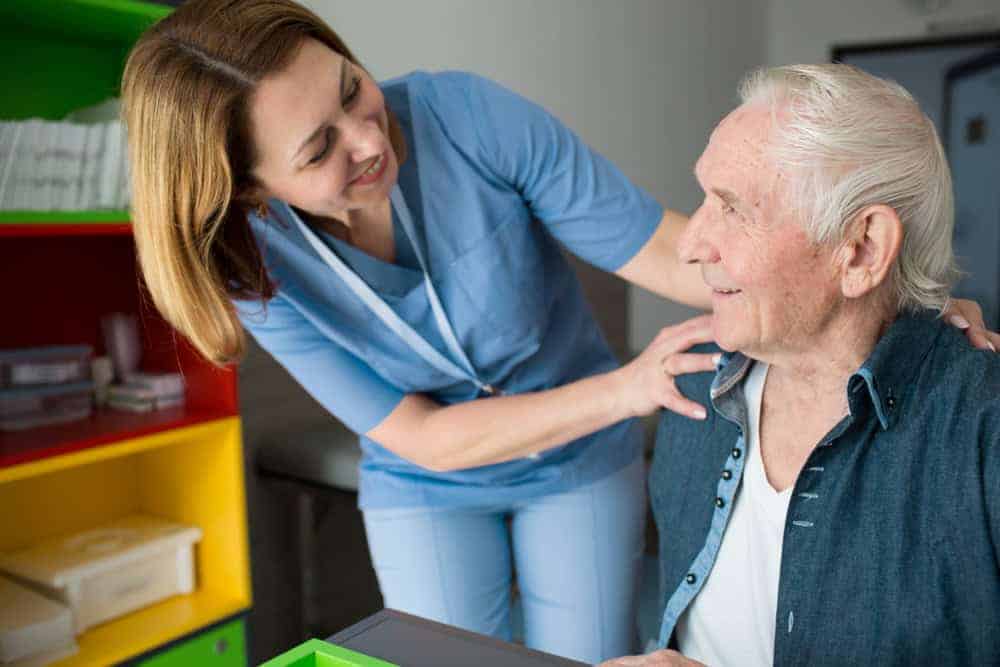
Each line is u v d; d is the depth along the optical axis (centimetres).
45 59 199
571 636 158
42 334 204
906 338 93
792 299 92
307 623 258
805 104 88
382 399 144
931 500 90
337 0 251
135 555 193
